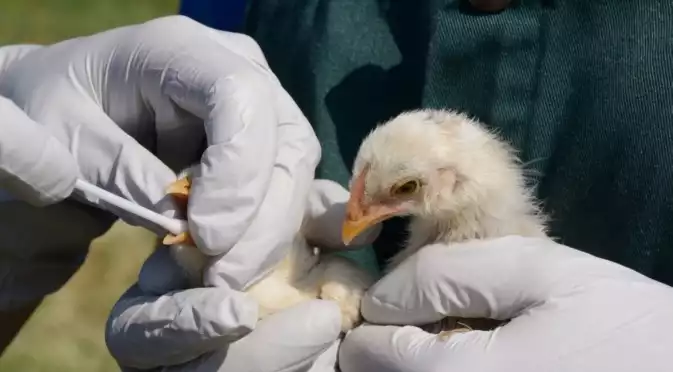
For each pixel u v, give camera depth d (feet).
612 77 1.50
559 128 1.54
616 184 1.51
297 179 1.45
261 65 1.55
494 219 1.48
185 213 1.41
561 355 1.36
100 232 1.69
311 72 1.68
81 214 1.64
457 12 1.57
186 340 1.37
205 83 1.44
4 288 1.68
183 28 1.51
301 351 1.41
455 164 1.47
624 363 1.36
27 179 1.32
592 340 1.37
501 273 1.42
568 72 1.53
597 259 1.43
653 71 1.49
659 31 1.49
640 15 1.50
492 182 1.47
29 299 1.70
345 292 1.50
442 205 1.47
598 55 1.51
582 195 1.54
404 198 1.47
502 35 1.54
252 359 1.40
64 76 1.53
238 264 1.40
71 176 1.35
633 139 1.49
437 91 1.58
